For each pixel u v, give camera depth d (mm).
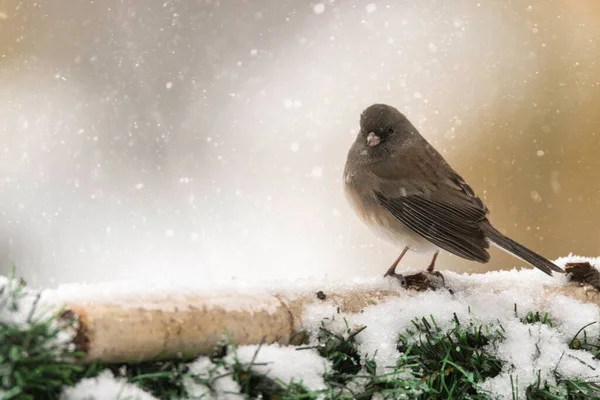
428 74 12266
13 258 10742
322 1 12820
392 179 8320
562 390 4875
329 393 4328
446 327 5191
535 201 11391
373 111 8523
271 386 4324
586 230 11164
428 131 11906
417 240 8336
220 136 12227
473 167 11641
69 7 12398
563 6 12156
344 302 5102
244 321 4586
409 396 4695
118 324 4117
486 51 12117
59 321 3984
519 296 5598
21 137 11797
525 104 11781
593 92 11680
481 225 8203
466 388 4832
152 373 4223
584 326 5332
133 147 11961
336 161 12242
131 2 12422
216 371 4289
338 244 11609
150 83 12336
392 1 12703
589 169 11344
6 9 12219
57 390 3861
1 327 3676
